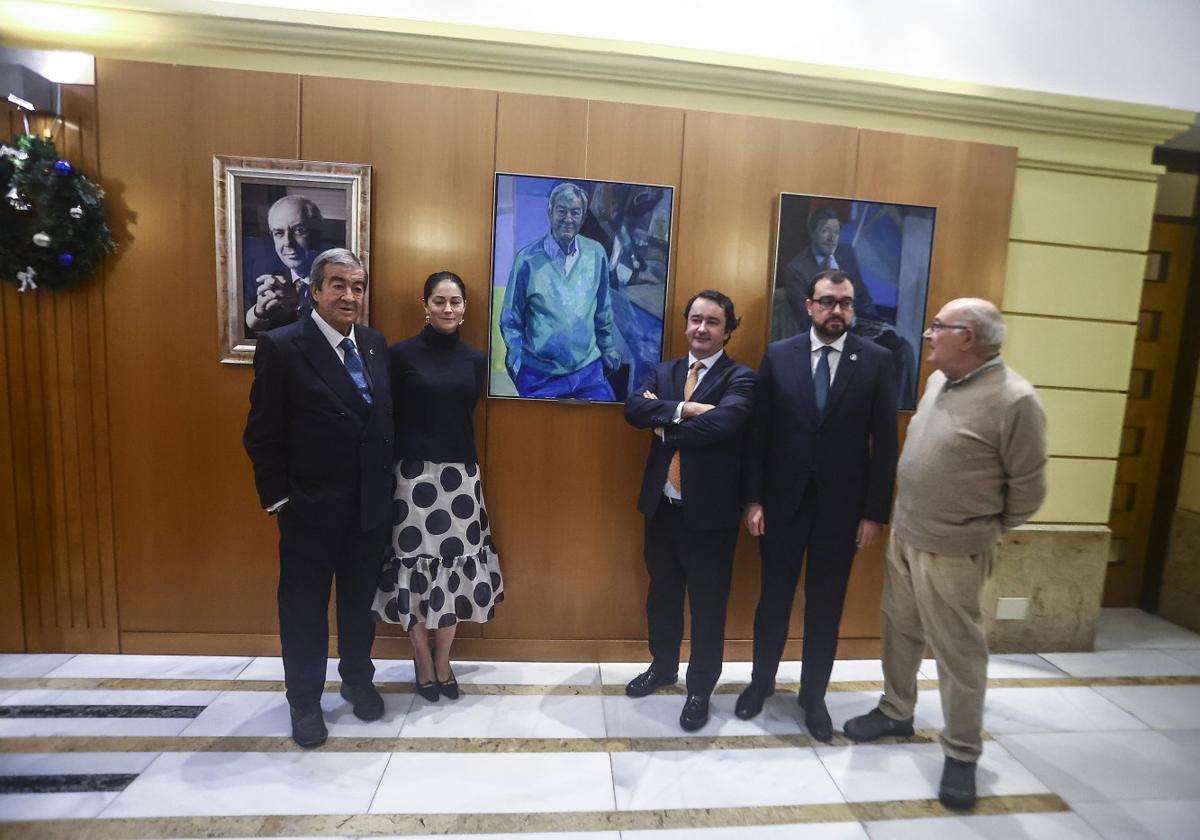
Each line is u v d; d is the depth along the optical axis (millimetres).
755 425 1966
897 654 1990
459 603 2037
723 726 2064
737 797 1739
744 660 2514
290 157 2199
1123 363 2650
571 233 2281
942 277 2449
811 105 2381
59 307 2209
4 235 2020
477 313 2307
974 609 1733
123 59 2150
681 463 1902
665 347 2367
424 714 2072
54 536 2309
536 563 2410
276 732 1942
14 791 1658
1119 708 2297
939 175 2402
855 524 1937
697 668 2016
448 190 2246
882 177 2377
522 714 2096
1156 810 1755
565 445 2373
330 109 2191
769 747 1965
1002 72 2490
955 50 2469
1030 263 2547
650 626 2164
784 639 2051
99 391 2254
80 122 2135
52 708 2031
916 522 1781
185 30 2146
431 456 1998
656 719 2088
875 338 2408
